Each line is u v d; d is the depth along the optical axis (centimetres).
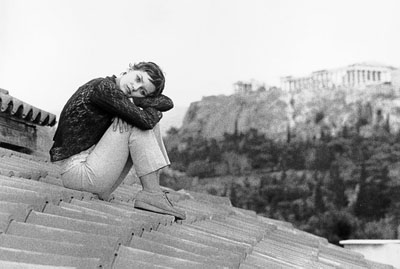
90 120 553
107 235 408
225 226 756
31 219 390
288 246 739
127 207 566
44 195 443
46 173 640
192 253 435
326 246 918
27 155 826
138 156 560
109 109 546
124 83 557
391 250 1045
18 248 340
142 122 546
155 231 496
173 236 498
